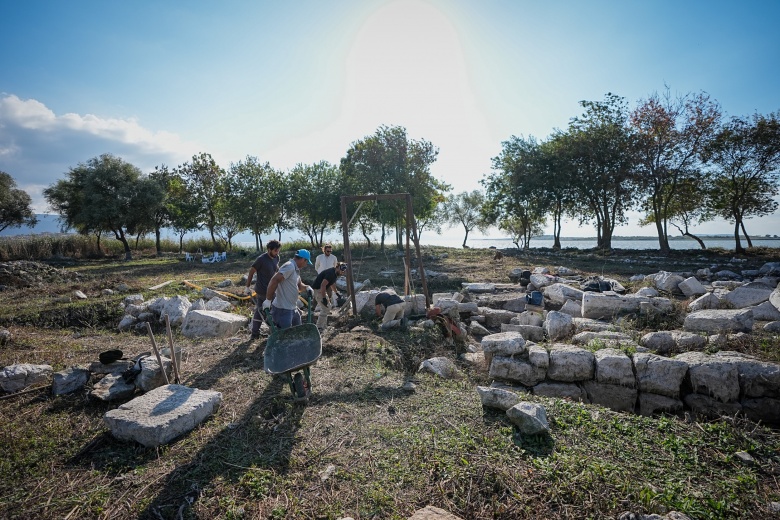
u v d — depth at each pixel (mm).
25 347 6570
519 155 32281
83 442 3590
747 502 2654
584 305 8438
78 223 32594
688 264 18391
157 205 31859
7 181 35844
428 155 28938
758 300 7832
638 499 2629
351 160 29422
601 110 28141
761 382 4270
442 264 19906
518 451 3168
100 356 4887
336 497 2758
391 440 3418
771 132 22438
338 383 4781
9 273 14008
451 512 2586
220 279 15102
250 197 33344
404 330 7504
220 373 5172
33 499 2857
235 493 2828
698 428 3578
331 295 8492
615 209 29359
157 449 3352
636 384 4750
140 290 12297
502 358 5203
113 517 2656
